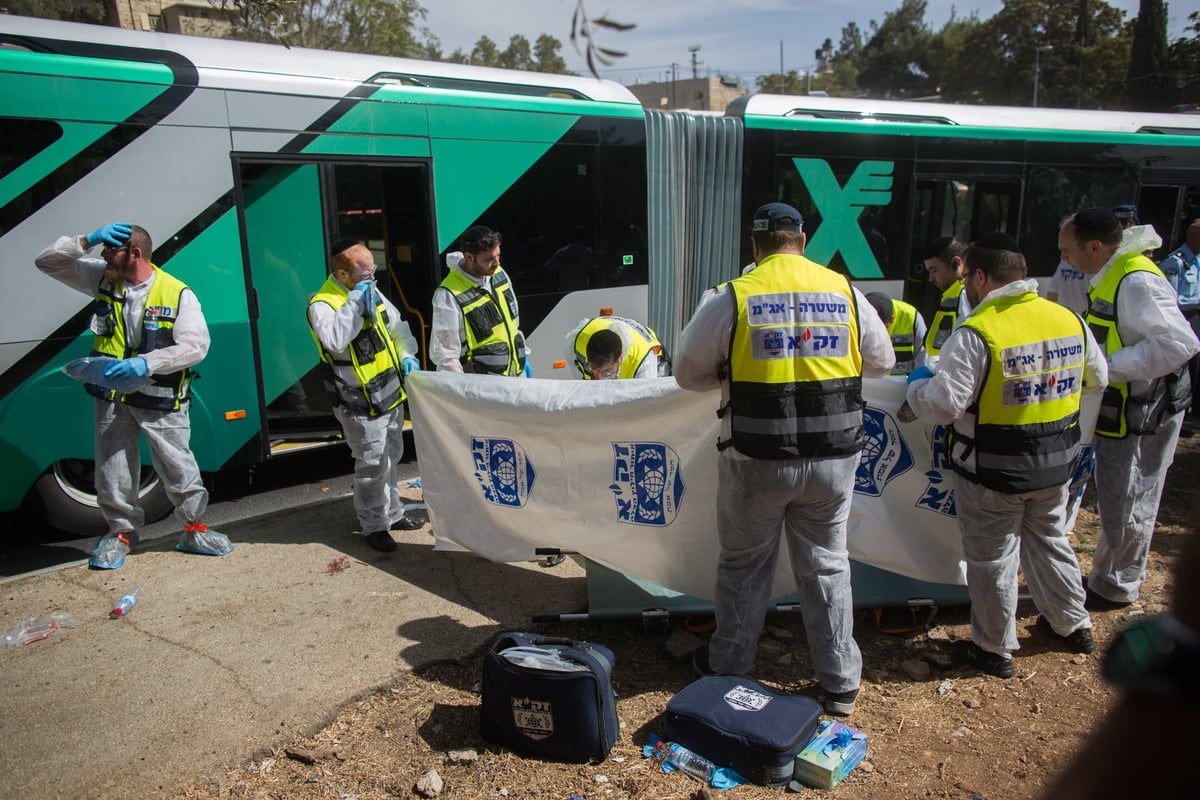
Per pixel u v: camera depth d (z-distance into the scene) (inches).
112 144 197.2
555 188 280.7
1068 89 1958.7
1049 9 1993.1
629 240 301.3
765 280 124.6
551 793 115.0
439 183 253.9
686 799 113.4
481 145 261.4
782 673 145.4
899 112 348.8
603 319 186.7
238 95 214.7
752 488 125.5
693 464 155.4
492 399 169.9
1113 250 155.2
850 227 342.3
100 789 114.7
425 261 257.1
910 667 145.8
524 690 120.9
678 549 159.6
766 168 326.3
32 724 128.1
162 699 134.6
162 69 203.5
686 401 153.7
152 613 163.5
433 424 179.8
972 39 2139.5
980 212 365.7
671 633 156.5
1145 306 146.6
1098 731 30.9
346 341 182.7
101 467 180.7
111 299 173.9
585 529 167.0
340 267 188.4
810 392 122.3
